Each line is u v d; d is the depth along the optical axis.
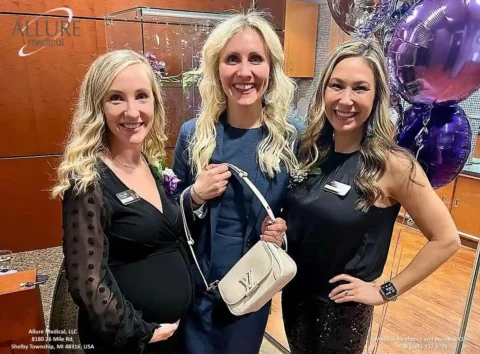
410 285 1.32
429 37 1.30
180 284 1.33
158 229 1.25
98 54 3.32
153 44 2.83
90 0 3.21
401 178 1.27
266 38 1.43
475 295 2.63
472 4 1.25
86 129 1.19
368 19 1.75
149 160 1.40
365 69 1.25
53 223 3.48
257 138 1.52
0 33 2.97
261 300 1.34
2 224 3.28
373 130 1.31
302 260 1.46
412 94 1.44
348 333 1.43
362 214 1.30
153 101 1.29
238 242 1.51
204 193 1.45
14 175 3.24
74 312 1.70
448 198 2.58
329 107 1.32
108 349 1.23
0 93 3.06
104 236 1.14
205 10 3.64
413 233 2.84
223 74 1.44
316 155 1.42
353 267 1.37
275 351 2.41
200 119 1.56
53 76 3.20
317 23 3.89
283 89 1.52
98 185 1.14
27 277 1.47
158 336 1.24
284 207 1.50
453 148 1.50
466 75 1.31
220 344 1.56
